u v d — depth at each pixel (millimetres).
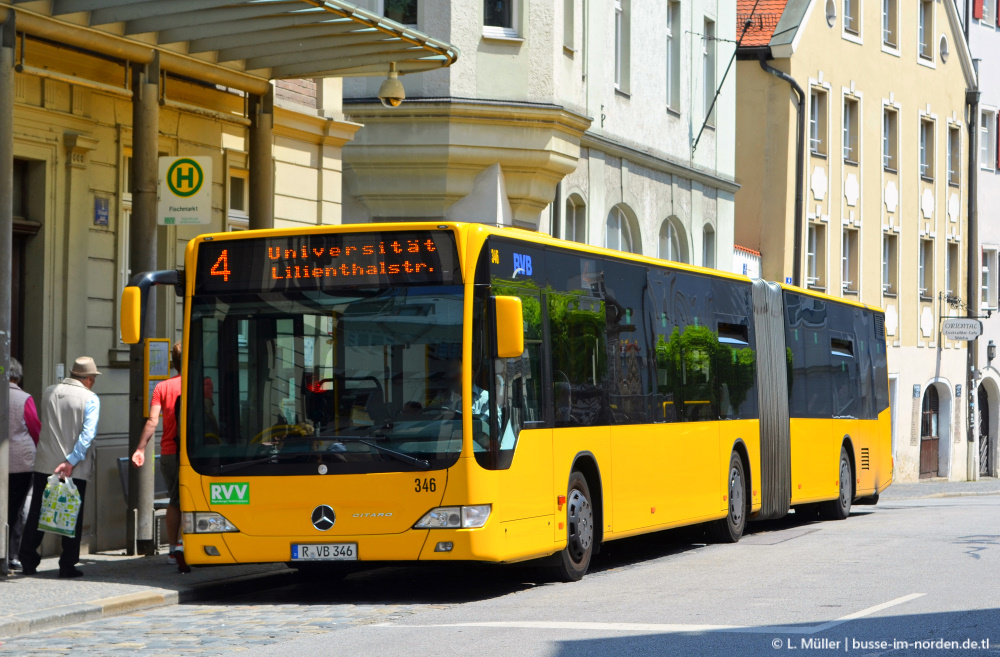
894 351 47812
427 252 12914
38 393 16094
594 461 14992
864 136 46125
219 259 13359
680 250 35594
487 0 24391
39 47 15844
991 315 54125
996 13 55031
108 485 16766
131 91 15555
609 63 30875
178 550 14336
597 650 9891
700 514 18016
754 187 42188
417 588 14305
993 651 9750
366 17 14984
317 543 12828
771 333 21359
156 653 10109
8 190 13281
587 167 29734
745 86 42406
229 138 19297
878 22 47031
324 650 10102
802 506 24516
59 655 10078
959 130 52344
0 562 13562
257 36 15945
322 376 12984
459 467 12586
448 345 12773
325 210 21281
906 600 12352
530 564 14219
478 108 23969
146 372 15328
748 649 9875
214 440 13156
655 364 16891
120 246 17312
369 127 24203
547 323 14125
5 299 13320
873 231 46719
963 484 44750
